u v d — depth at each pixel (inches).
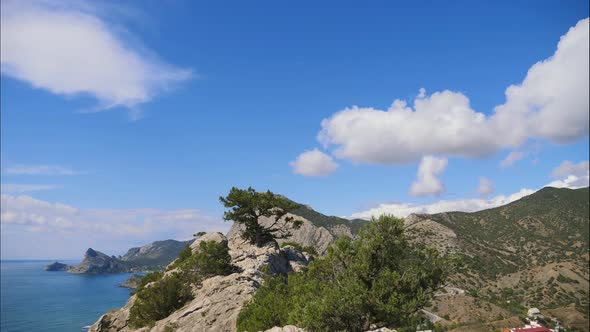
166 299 1569.9
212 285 1550.2
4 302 7583.7
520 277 7121.1
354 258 1099.9
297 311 997.8
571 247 7815.0
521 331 4333.2
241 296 1432.1
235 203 2207.2
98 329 1640.0
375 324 994.7
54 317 5757.9
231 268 1834.4
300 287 1145.4
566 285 6628.9
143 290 1716.3
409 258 1085.1
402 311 935.7
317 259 1193.4
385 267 1034.1
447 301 5782.5
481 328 4773.6
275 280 1339.8
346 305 925.8
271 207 2214.6
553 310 5797.2
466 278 6860.2
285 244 2728.8
